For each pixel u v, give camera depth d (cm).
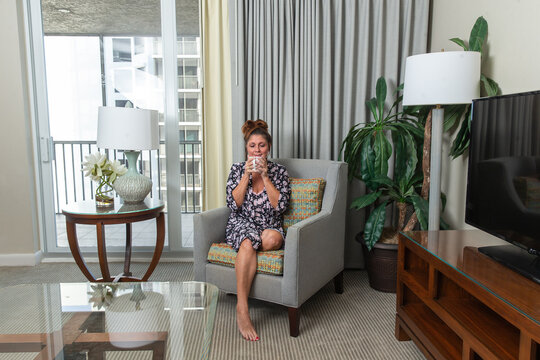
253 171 212
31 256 292
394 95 271
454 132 238
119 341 131
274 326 201
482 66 211
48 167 297
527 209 133
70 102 298
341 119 279
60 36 290
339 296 240
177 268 288
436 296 154
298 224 190
